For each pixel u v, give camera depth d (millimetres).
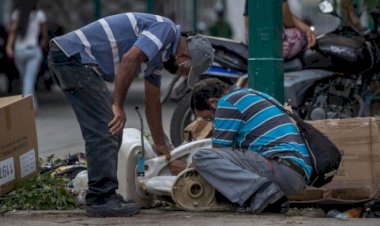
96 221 17109
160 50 16844
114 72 17125
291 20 25578
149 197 18609
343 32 25844
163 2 60219
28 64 38375
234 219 17062
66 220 17359
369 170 18234
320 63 25250
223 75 25656
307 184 17688
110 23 17094
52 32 49625
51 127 35219
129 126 33531
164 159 18578
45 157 26703
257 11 20250
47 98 49031
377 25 26062
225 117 17438
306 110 25109
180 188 17797
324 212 18562
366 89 25438
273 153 17359
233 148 17562
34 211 18359
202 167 17469
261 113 17484
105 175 17141
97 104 16953
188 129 20688
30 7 38219
